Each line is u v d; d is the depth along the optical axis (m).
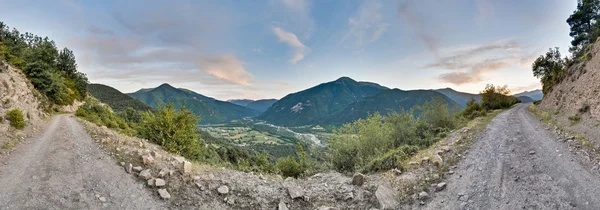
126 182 7.00
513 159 9.27
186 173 7.76
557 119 18.20
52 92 34.38
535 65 34.00
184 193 6.65
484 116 28.84
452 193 6.76
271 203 6.58
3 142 10.47
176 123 14.80
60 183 6.59
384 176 8.74
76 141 12.15
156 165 8.34
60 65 49.84
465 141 13.56
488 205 5.87
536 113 26.02
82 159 8.89
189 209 5.95
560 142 11.10
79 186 6.52
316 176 9.69
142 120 15.62
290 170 12.74
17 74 24.75
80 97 50.50
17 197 5.61
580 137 11.37
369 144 13.59
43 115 23.77
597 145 9.77
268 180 8.41
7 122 13.30
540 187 6.48
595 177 6.74
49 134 14.27
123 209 5.63
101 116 34.88
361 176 8.09
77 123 21.34
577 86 19.58
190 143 14.85
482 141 13.19
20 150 9.94
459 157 10.40
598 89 15.13
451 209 5.90
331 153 13.80
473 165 9.02
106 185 6.72
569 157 8.73
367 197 6.99
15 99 17.67
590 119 14.05
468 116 32.69
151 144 13.51
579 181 6.58
